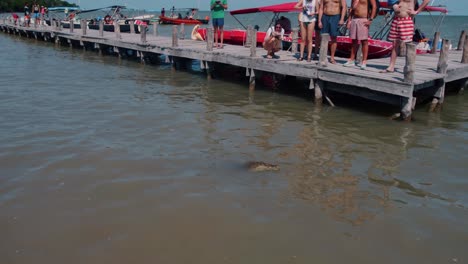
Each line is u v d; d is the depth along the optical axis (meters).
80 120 8.34
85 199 5.13
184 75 14.54
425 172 6.19
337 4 10.11
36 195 5.21
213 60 13.28
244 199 5.22
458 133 8.12
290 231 4.53
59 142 7.02
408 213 4.96
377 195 5.43
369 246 4.29
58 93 10.79
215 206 5.02
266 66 11.38
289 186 5.62
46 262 3.96
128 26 29.03
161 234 4.44
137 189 5.41
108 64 17.08
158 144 7.08
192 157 6.54
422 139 7.72
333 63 10.76
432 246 4.32
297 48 13.54
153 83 12.78
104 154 6.54
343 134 7.95
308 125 8.51
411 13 8.39
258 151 6.92
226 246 4.24
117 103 9.84
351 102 10.52
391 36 9.04
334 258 4.09
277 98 10.97
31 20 35.53
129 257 4.05
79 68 15.64
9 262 3.96
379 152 7.01
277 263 3.99
